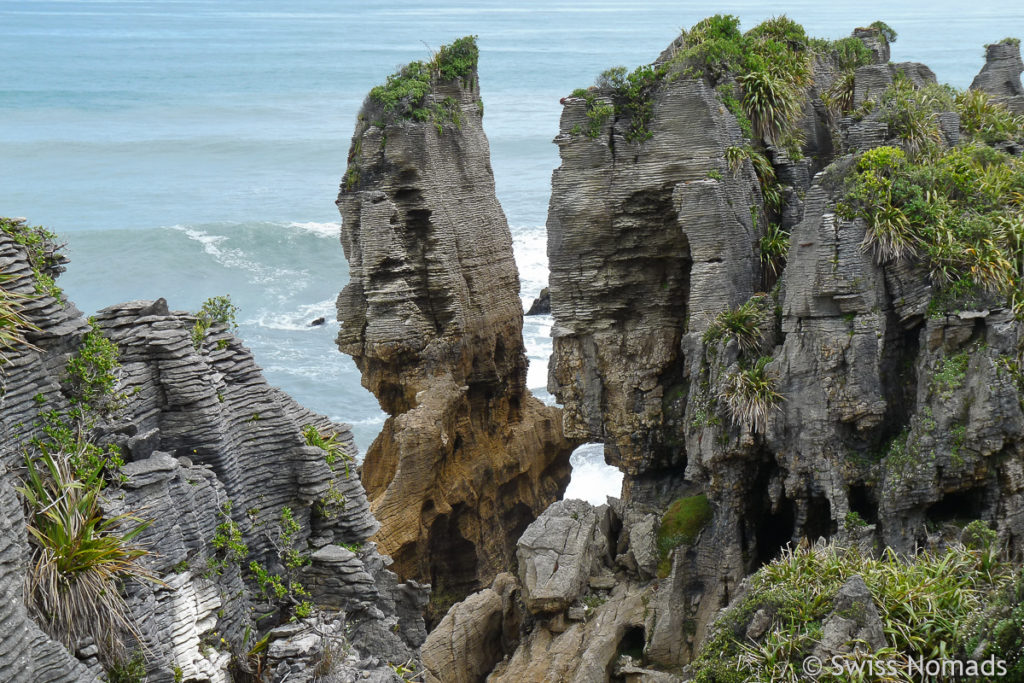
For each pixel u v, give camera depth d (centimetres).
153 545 2327
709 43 4603
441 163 5797
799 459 3809
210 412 2547
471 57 6078
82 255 10662
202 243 10788
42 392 2330
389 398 5797
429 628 5622
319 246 10931
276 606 2625
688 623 4056
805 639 2734
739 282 4297
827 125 5159
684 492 4525
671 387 4603
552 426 6425
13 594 1922
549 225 4581
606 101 4497
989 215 3947
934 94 4803
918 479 3650
